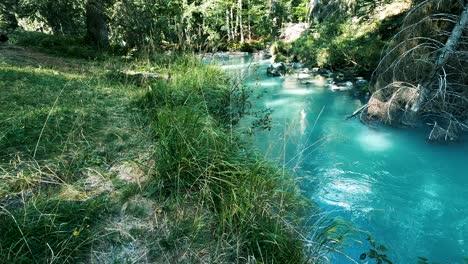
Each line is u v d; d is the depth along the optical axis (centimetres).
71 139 287
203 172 249
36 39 812
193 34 816
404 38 580
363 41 952
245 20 1984
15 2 1005
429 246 304
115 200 225
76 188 229
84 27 1165
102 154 279
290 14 1941
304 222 270
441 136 521
